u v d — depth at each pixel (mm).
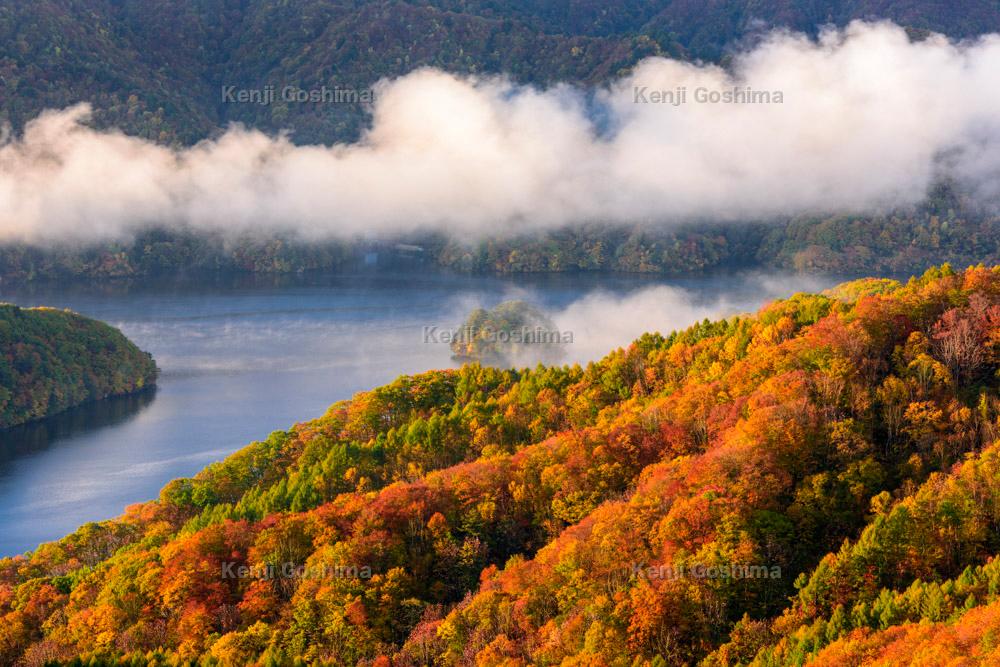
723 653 132625
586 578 152500
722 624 140625
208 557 179500
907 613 129125
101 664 156375
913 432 174375
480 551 175875
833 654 120938
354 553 172250
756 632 135125
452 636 151750
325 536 180875
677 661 136375
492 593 156750
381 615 160750
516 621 151375
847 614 132375
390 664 149750
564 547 160000
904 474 167125
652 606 140125
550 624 146375
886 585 139875
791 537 154625
